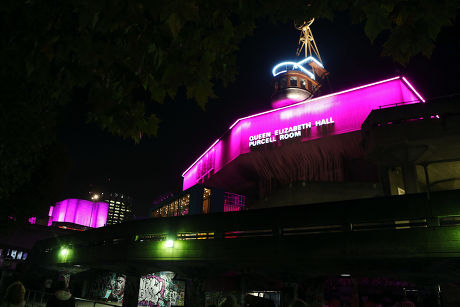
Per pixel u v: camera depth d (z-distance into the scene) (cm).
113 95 367
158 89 341
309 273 2002
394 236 1571
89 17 277
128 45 321
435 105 2719
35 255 3944
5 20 304
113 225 2614
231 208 5309
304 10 417
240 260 1894
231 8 378
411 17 308
